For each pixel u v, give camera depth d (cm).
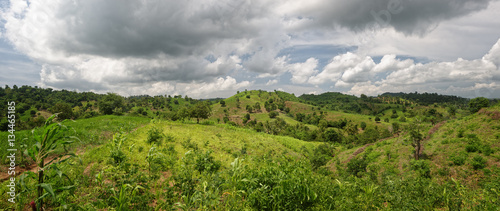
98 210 487
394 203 763
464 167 2570
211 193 560
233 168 663
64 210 455
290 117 17862
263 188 603
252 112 19162
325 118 17012
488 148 2652
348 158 4459
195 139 2041
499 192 871
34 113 12350
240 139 3142
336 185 818
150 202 585
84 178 641
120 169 662
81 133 1430
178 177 671
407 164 3147
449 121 4203
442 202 846
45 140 423
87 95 19100
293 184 609
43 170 409
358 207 665
